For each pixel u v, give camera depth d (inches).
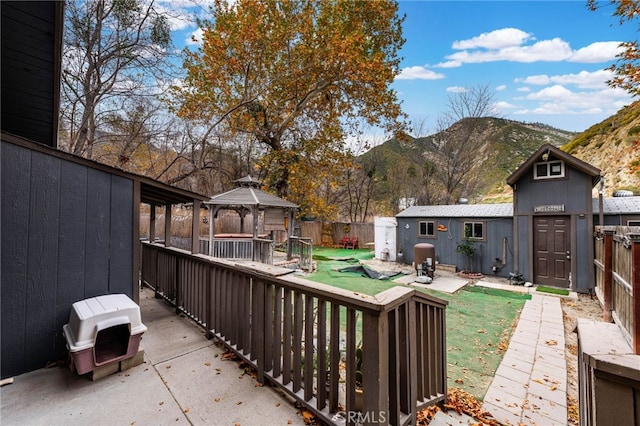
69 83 244.1
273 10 432.5
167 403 80.5
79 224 106.4
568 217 295.4
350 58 432.1
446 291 279.7
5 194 91.7
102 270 111.5
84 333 87.8
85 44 243.8
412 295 72.7
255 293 95.6
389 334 67.3
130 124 303.7
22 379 90.7
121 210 116.9
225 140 554.3
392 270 378.9
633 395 35.6
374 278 333.4
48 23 96.9
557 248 300.8
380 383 60.1
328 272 367.2
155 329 133.3
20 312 94.1
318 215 591.2
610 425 36.7
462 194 710.5
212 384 89.9
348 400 67.0
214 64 419.8
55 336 100.9
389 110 522.0
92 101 256.8
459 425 83.1
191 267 143.6
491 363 137.3
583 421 58.7
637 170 364.2
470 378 122.6
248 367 100.1
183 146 397.4
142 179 122.9
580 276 283.6
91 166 109.6
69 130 272.2
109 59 256.7
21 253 94.4
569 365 135.3
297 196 568.4
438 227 397.7
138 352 101.1
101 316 91.3
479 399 105.1
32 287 96.5
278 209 417.7
